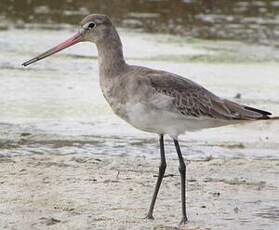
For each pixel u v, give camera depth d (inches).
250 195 573.3
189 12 1249.4
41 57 568.7
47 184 575.5
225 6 1301.7
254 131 750.5
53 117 758.5
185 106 519.8
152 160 652.1
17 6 1238.9
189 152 682.2
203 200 559.8
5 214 515.8
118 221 511.8
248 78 924.0
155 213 531.5
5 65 930.1
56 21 1157.7
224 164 646.5
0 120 742.5
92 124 746.2
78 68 943.0
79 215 519.8
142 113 518.9
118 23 1165.1
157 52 1018.7
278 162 655.8
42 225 499.5
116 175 604.7
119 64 536.4
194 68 953.5
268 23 1202.6
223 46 1071.0
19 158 638.5
